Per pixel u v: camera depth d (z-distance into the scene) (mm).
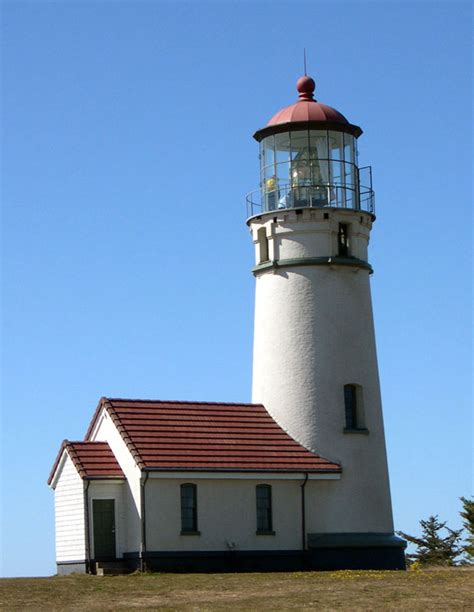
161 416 50969
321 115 53844
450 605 36250
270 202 54219
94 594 39938
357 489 52156
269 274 53812
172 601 37906
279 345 53094
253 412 52875
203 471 48969
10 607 37125
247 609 35656
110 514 49219
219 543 49250
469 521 67938
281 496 50844
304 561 50750
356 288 53625
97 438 51969
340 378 52688
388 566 52188
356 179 54438
